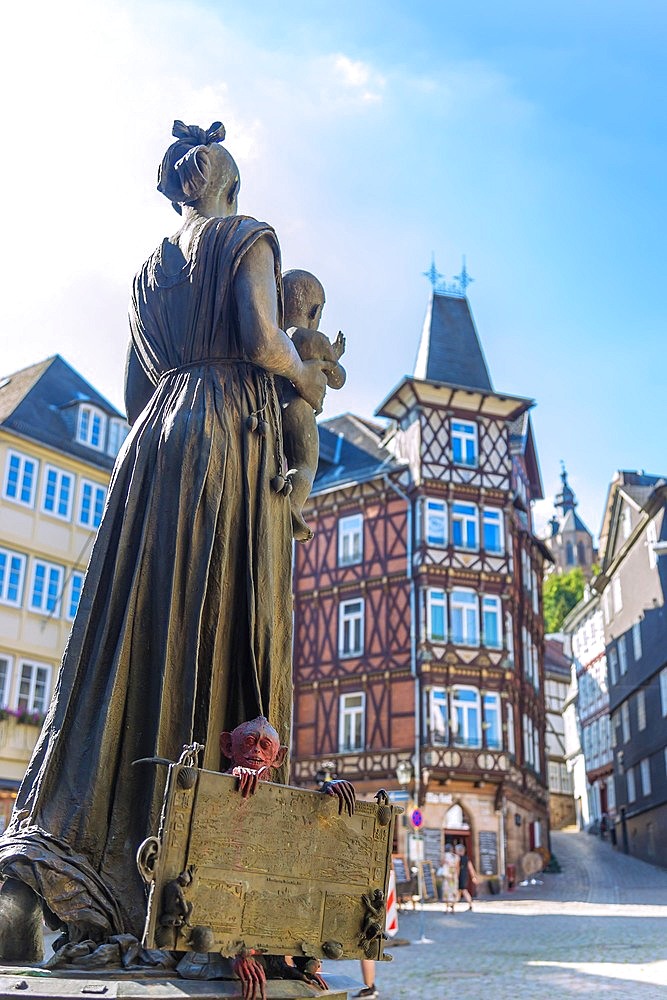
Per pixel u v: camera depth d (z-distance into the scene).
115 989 2.55
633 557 44.28
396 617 35.50
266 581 3.62
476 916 23.14
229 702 3.50
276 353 3.77
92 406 31.81
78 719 3.31
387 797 2.95
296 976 2.91
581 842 49.81
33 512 29.44
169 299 3.93
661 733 39.12
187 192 4.03
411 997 9.87
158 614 3.42
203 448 3.61
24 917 2.98
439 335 38.97
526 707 38.44
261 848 2.67
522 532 40.00
